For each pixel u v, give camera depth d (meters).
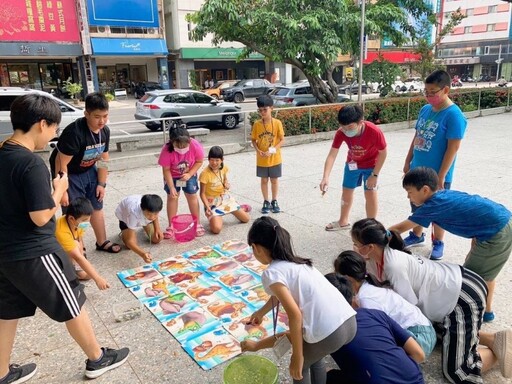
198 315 2.96
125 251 4.07
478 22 48.50
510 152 7.96
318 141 9.91
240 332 2.76
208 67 30.52
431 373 2.33
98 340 2.72
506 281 3.25
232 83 25.94
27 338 2.77
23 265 1.99
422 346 2.17
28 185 1.91
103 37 23.39
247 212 4.94
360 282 2.33
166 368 2.46
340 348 1.95
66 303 2.12
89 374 2.37
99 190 3.82
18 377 2.34
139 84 26.86
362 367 1.88
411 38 13.56
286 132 9.47
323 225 4.58
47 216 1.97
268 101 4.61
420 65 15.01
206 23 11.02
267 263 2.00
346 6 11.49
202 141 9.58
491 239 2.49
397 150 8.59
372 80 12.94
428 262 2.45
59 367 2.49
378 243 2.40
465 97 13.53
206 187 4.45
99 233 3.99
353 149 4.04
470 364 2.18
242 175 6.86
